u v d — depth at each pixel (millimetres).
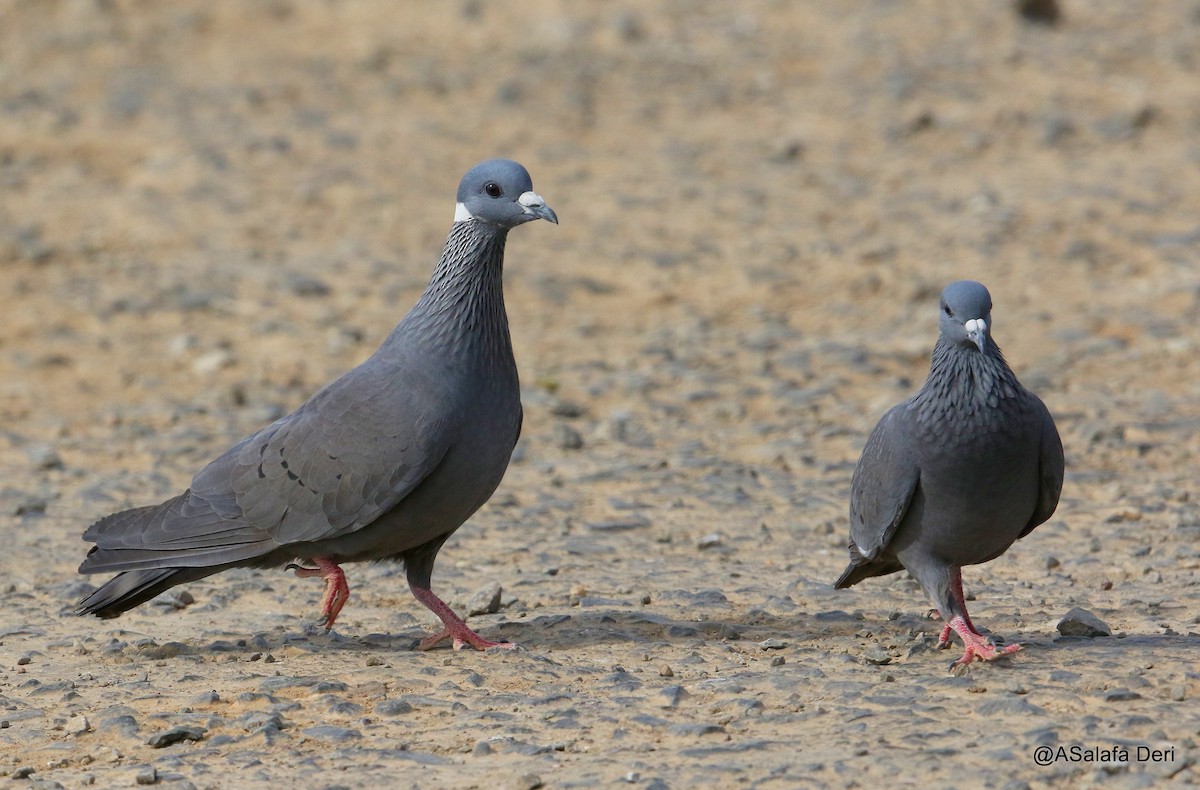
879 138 25953
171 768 7258
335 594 9055
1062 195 22328
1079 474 13164
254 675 8664
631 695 8008
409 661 8852
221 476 9172
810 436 14914
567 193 23797
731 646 8953
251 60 30891
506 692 8188
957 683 7828
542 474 14062
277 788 6910
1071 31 32062
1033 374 16266
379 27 32750
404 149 25859
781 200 23172
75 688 8570
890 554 8758
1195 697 7473
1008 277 19516
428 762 7188
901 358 17141
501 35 32031
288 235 22266
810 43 31234
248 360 17938
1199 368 16172
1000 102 27328
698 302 19656
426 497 8805
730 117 27312
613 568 11203
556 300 19750
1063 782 6508
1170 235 20422
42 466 14570
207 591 10945
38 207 23250
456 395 8742
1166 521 11836
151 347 18391
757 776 6734
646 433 15266
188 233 22234
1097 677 7781
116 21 33062
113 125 26922
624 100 28203
